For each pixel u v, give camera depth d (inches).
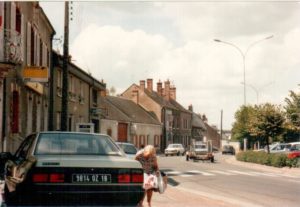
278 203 519.2
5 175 368.2
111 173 296.2
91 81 1733.5
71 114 1492.4
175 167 1254.3
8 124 762.2
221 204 481.7
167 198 519.2
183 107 3789.4
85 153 319.6
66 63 896.3
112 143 339.9
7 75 746.2
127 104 2822.3
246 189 676.7
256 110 1706.4
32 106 996.6
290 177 970.1
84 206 287.9
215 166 1347.2
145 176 436.5
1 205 305.0
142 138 2684.5
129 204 297.9
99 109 1759.4
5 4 750.5
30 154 311.9
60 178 285.9
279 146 1828.2
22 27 863.7
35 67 868.6
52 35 1279.5
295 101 1761.8
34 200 281.6
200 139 4190.5
